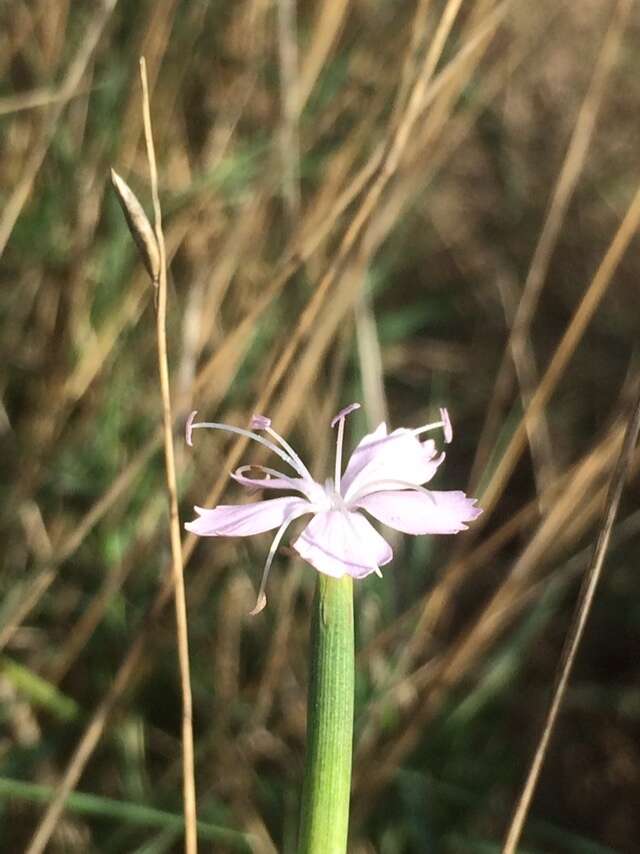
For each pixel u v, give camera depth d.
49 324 0.15
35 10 0.14
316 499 0.07
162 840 0.12
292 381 0.12
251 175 0.15
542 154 0.22
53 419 0.14
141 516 0.14
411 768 0.13
